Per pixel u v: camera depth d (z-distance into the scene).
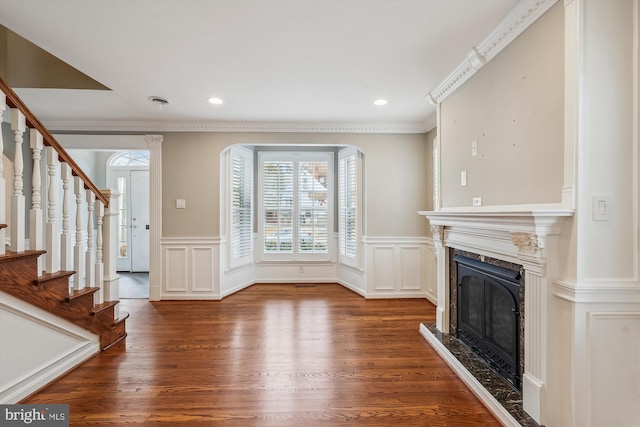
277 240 5.27
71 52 2.37
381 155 4.37
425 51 2.37
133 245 6.20
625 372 1.55
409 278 4.39
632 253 1.55
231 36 2.17
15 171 2.07
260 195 5.28
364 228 4.50
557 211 1.54
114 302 2.89
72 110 3.72
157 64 2.56
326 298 4.38
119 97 3.30
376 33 2.13
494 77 2.20
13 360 1.99
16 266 2.00
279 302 4.20
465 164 2.60
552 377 1.65
